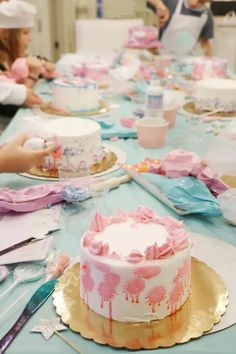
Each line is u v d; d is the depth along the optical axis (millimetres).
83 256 756
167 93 2016
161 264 717
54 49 4234
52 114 1947
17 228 1046
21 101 2045
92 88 1977
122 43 3840
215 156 1282
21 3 2311
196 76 2512
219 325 734
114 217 841
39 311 775
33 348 699
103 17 4109
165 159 1275
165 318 744
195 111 1952
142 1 4066
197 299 787
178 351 686
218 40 4031
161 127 1536
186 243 772
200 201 1121
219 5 3943
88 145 1334
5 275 861
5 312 780
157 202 1179
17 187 1266
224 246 959
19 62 2404
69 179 1263
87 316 752
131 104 2141
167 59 3037
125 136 1659
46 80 2656
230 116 1882
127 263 716
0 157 1231
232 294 804
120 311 733
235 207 1064
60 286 824
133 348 689
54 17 4121
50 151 1289
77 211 1122
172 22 3412
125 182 1293
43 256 908
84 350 692
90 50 3846
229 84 1963
